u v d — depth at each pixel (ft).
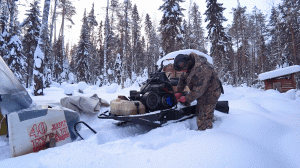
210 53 69.51
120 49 106.42
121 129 10.17
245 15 107.24
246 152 5.87
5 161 5.57
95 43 140.15
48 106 8.80
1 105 6.53
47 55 68.03
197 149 6.10
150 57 135.54
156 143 7.26
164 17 61.00
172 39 59.41
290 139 8.30
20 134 6.63
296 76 64.69
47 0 29.19
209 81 8.92
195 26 98.58
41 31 28.86
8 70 7.69
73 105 12.92
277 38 78.54
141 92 10.83
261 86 82.99
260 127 9.35
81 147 6.75
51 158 5.77
